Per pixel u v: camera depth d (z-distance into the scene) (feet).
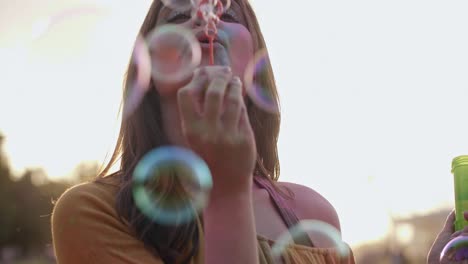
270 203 5.16
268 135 5.73
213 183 3.91
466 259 4.87
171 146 4.83
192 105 3.83
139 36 5.23
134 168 4.72
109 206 4.49
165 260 4.52
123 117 5.09
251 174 3.96
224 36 4.86
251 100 5.64
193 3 4.76
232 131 3.84
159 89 4.73
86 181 4.95
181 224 4.53
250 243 3.91
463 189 5.17
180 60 4.61
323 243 5.08
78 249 4.37
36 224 98.73
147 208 4.49
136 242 4.43
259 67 5.57
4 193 101.30
